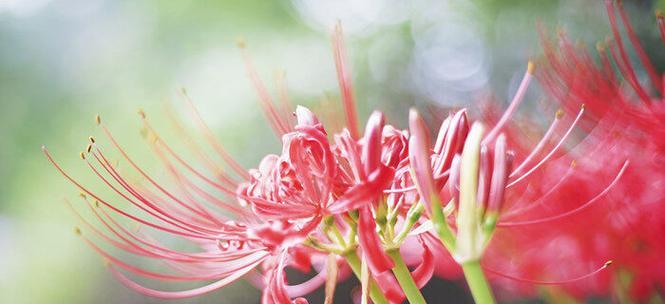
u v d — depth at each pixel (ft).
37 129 9.22
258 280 2.44
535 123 2.40
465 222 1.76
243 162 7.39
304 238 1.85
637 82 2.33
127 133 7.98
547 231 2.38
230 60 8.16
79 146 8.57
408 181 1.90
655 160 2.33
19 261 9.03
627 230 2.36
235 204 2.37
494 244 2.45
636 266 2.37
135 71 8.70
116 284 7.61
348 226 1.93
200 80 8.14
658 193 2.34
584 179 2.35
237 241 1.96
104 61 8.98
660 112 2.30
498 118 2.37
